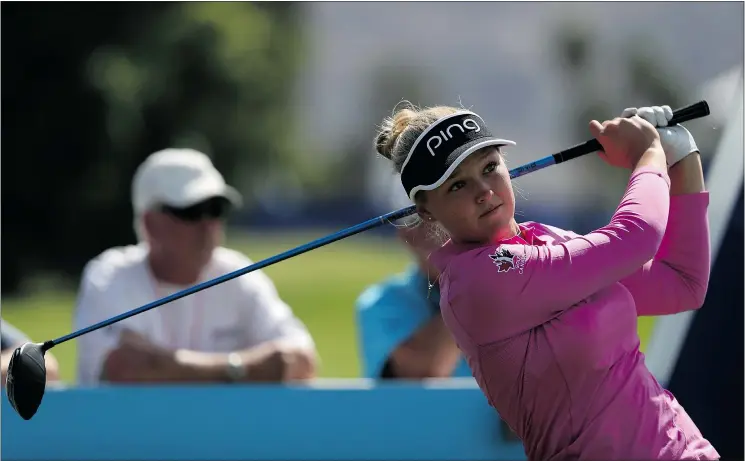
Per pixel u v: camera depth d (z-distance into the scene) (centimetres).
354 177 17862
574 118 14925
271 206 15912
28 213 6331
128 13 6462
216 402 1470
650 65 14138
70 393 1458
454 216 966
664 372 1576
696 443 945
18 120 6147
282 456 1471
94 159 6325
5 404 1448
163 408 1467
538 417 948
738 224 1557
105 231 6531
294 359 1592
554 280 911
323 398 1477
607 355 927
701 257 1044
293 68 8225
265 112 7594
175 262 1638
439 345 1612
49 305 5131
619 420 920
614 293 955
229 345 1681
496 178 966
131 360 1537
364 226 1049
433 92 17738
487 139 959
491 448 1463
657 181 970
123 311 1598
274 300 1716
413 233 1573
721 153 1620
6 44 6016
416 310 1628
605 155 1055
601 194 12706
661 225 942
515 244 941
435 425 1470
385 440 1473
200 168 1672
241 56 7062
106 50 6344
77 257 6475
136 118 6419
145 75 6450
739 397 1555
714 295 1565
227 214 1697
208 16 6800
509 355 942
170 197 1620
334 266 9012
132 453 1459
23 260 6306
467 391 1468
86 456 1455
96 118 6259
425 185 962
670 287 1039
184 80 6750
